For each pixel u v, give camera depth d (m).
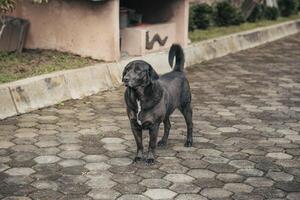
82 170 4.32
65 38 7.36
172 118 5.75
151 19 8.64
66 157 4.57
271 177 4.26
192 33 10.04
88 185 4.06
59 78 6.14
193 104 6.29
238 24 11.76
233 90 7.00
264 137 5.19
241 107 6.21
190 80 7.51
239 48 10.27
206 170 4.37
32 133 5.11
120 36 7.64
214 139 5.11
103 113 5.80
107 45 7.06
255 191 4.02
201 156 4.67
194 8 10.59
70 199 3.84
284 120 5.74
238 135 5.23
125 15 7.62
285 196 3.94
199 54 8.86
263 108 6.19
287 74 8.12
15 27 7.31
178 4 8.34
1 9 6.75
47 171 4.29
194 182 4.15
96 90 6.56
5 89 5.54
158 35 7.94
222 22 11.42
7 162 4.43
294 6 14.62
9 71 6.28
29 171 4.28
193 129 5.39
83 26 7.18
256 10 12.54
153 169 4.37
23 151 4.67
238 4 12.55
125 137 5.10
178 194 3.95
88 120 5.55
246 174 4.31
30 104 5.75
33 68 6.46
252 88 7.14
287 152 4.80
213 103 6.36
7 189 3.97
